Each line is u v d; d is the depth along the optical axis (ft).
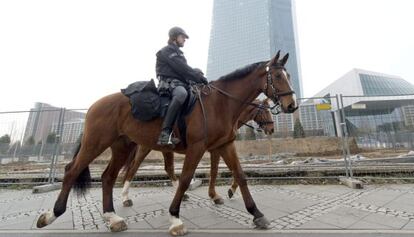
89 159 11.48
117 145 13.05
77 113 26.13
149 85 11.39
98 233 11.23
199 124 10.89
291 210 14.03
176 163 46.03
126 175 16.92
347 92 145.89
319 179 22.88
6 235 11.27
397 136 24.93
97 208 15.70
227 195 18.72
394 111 25.22
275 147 29.99
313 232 10.55
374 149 24.70
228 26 347.97
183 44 12.95
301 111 27.09
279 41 322.55
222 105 11.60
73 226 12.26
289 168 24.97
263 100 15.51
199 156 10.83
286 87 11.20
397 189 18.79
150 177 25.57
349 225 11.35
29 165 25.54
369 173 23.25
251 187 21.45
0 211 15.60
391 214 12.84
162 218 13.32
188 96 11.30
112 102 11.84
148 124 11.33
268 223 11.27
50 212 11.05
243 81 11.98
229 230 11.17
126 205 16.05
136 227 11.95
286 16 343.67
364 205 14.60
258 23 327.26
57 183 24.08
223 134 11.41
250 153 31.53
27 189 23.93
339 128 23.31
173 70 12.08
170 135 10.48
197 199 17.57
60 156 25.07
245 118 20.57
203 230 11.21
